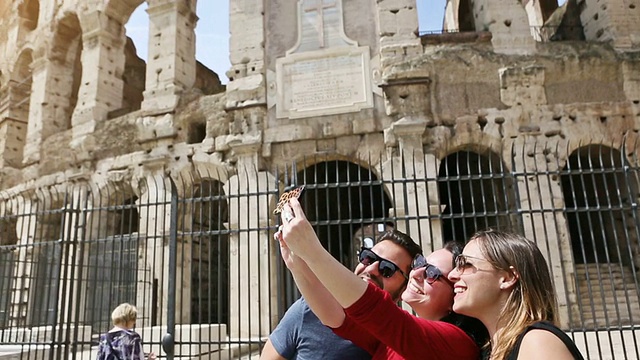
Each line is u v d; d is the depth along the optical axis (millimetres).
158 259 18609
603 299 8625
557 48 18000
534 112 17156
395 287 3467
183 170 19141
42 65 25234
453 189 24438
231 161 18500
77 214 10312
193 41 22297
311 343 3674
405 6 18641
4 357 11078
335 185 9320
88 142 21344
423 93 17594
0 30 29344
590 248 20906
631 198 8859
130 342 7516
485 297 2533
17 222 22766
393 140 17359
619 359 10273
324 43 18938
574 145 16859
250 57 19328
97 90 22328
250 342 8781
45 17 25938
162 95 20578
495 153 17156
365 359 3570
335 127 17953
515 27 18312
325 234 24594
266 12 19875
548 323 2207
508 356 2217
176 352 11875
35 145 23641
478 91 17547
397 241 3600
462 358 2566
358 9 19125
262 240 17234
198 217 20469
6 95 27594
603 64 17531
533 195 16438
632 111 17109
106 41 23344
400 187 16672
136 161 20109
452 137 17172
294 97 18609
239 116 18812
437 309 3037
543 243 15969
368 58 18422
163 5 21672
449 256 3154
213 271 21734
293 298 10758
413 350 2453
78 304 9812
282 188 17828
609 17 18516
